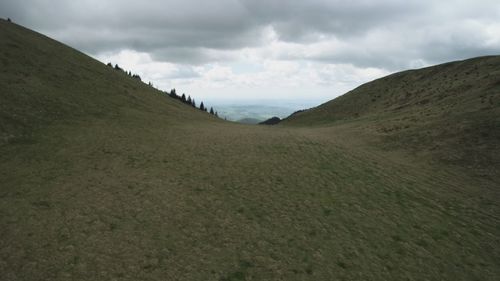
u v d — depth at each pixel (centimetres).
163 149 3794
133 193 2481
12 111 3788
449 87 7188
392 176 3294
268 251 1859
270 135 5366
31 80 4956
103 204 2248
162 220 2112
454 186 3039
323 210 2438
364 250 1945
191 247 1841
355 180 3120
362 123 6975
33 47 6506
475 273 1806
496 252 2017
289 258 1808
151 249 1781
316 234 2086
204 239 1936
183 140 4378
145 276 1557
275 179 3042
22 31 7306
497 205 2653
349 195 2752
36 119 3875
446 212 2512
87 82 6238
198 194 2588
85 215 2069
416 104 7069
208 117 8531
